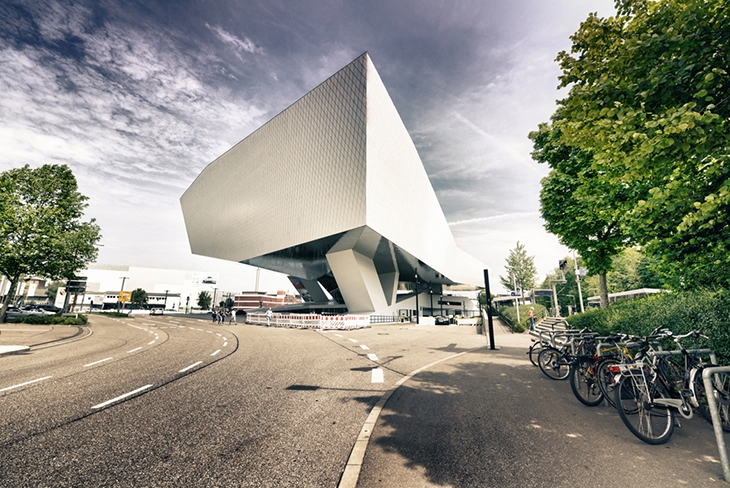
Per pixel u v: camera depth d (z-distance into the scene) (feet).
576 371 17.66
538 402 17.26
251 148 125.49
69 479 9.24
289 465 10.34
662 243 17.21
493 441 12.12
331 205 92.79
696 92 13.50
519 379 22.89
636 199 25.03
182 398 17.99
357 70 83.20
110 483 9.07
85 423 13.92
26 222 82.58
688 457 10.81
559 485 8.97
